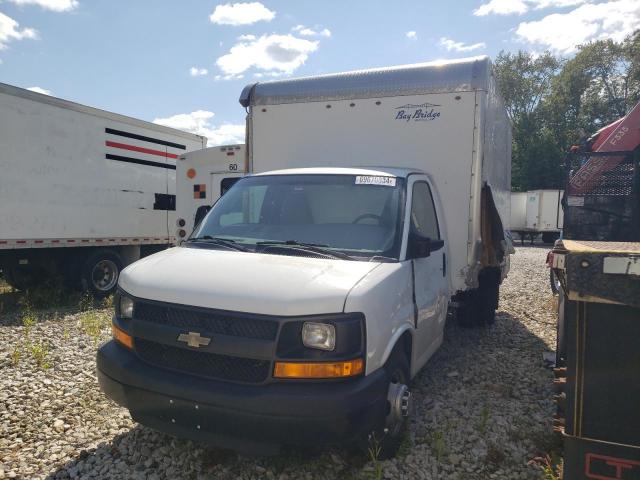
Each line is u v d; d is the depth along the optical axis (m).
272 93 6.29
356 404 2.90
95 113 9.93
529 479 3.39
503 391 4.88
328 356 2.96
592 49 47.62
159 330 3.21
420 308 3.99
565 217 6.39
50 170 9.09
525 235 33.44
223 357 3.06
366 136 5.78
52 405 4.52
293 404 2.83
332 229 4.07
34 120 8.80
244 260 3.52
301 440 2.86
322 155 6.02
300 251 3.72
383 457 3.54
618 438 2.28
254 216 4.41
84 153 9.73
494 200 6.10
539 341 6.84
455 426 4.11
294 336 2.95
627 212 6.11
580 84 48.34
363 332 3.07
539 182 45.38
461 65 5.36
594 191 6.25
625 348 2.24
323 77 6.09
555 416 3.99
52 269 9.83
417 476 3.40
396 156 5.61
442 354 6.13
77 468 3.48
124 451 3.71
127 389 3.24
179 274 3.40
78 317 8.23
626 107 47.94
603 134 6.76
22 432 4.02
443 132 5.41
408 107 5.55
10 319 8.12
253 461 3.54
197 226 4.65
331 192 4.35
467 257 5.32
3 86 8.27
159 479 3.36
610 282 2.21
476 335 7.14
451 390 4.93
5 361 5.68
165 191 11.73
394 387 3.44
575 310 2.31
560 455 3.65
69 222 9.48
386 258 3.75
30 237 8.81
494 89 6.06
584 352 2.30
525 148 48.00
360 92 5.78
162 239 11.63
